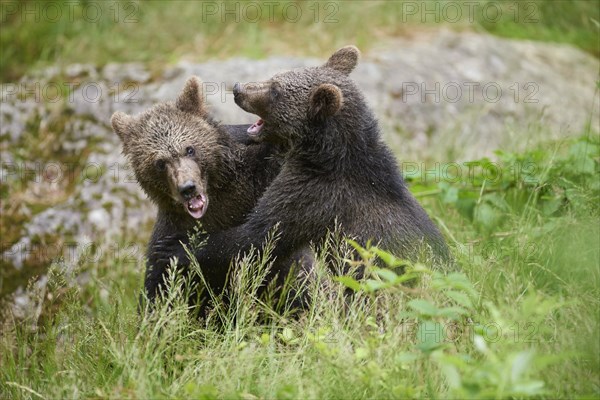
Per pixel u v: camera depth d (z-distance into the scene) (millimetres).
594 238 10172
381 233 9992
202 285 10359
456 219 12211
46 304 12484
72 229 14656
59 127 16391
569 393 7594
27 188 15617
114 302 11180
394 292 8602
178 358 8391
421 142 16297
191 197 10305
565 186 11641
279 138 10648
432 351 7449
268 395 7844
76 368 9352
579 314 8469
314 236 10125
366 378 7500
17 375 10531
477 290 9047
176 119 10773
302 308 10023
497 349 8062
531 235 10852
